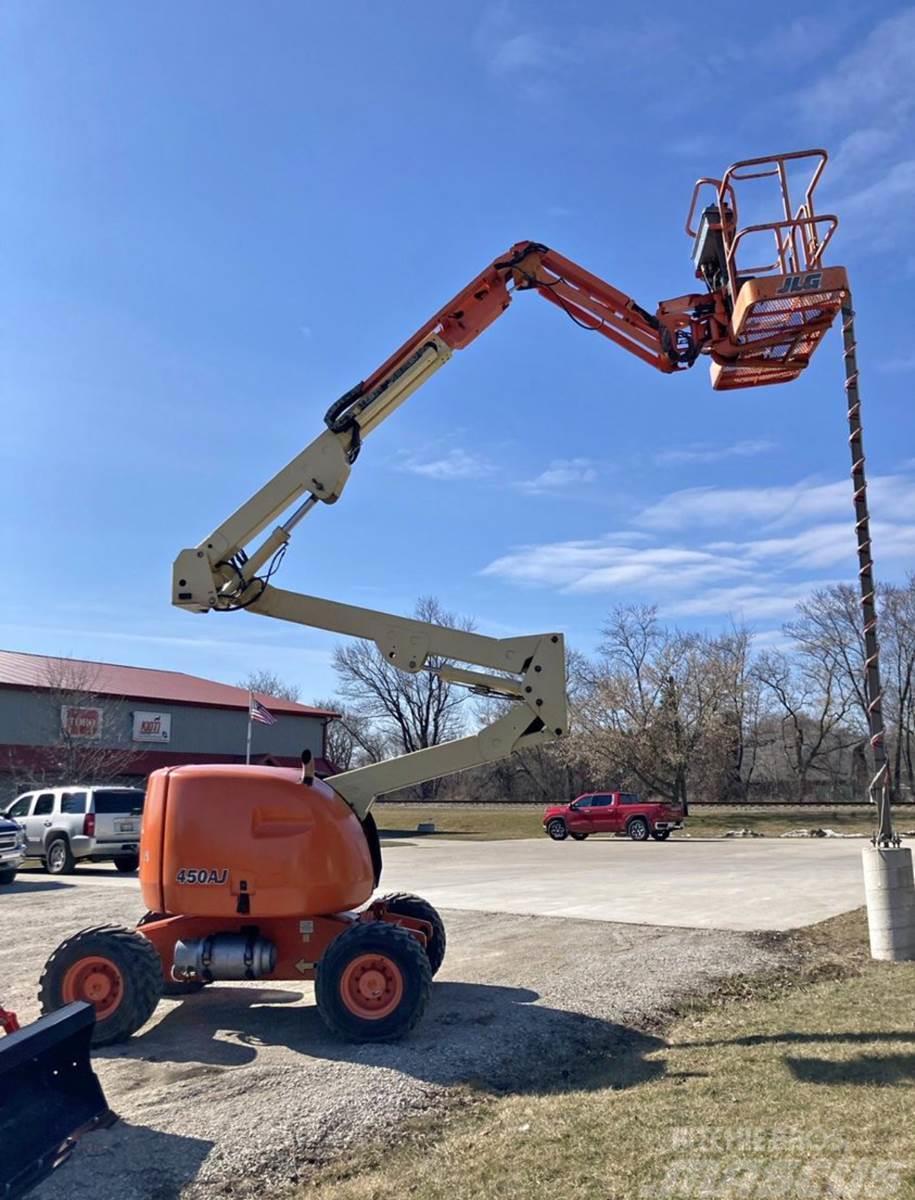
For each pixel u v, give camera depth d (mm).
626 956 9172
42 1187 4160
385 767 7391
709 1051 6086
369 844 7535
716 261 8344
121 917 12211
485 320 8250
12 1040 4250
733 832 36562
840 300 7406
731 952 9336
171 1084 5531
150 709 36250
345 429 7809
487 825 43688
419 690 75875
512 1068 5840
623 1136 4586
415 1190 4086
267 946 6734
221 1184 4215
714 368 8391
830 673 61312
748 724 60750
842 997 7445
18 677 32906
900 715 58719
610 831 33625
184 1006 7531
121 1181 4230
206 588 7555
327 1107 5078
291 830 6766
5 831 16938
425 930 7871
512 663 7309
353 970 6363
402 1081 5496
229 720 39375
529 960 9070
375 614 7637
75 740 31750
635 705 51562
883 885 9000
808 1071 5512
